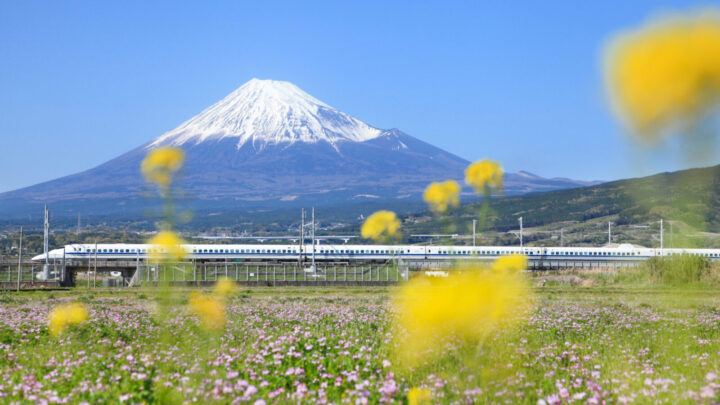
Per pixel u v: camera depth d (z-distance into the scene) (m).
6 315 30.33
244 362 15.29
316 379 13.62
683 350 17.41
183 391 11.86
